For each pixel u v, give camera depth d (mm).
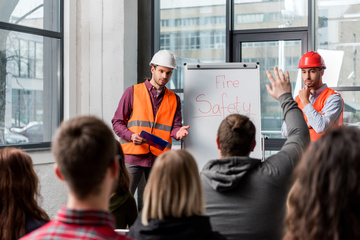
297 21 4770
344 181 981
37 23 4508
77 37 4840
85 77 4855
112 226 1019
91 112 4859
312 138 3684
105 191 1050
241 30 4945
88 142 1021
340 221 983
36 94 4516
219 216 1761
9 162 1659
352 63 4613
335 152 1001
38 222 1671
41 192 4398
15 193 1642
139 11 5133
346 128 1045
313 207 1013
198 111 3980
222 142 1854
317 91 3777
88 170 1011
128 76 4820
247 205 1753
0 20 4141
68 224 985
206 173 1784
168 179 1431
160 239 1427
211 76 4000
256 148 3885
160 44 5152
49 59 4652
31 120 4465
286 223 1122
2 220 1624
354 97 4594
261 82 4926
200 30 5020
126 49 4789
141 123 3922
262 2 4883
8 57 4227
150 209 1476
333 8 4668
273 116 4883
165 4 5117
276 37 4836
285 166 1801
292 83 4820
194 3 5035
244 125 1854
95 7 4820
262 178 1771
